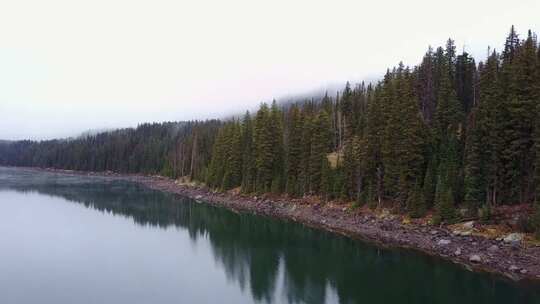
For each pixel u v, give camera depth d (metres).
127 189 120.31
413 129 56.88
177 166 140.12
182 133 186.25
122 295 35.78
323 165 71.75
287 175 81.31
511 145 46.94
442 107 60.44
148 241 55.31
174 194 108.81
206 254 49.12
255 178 89.00
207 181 106.19
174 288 37.84
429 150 58.50
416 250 47.03
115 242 54.38
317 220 65.12
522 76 47.22
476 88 70.81
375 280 38.97
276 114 88.50
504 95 48.69
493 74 56.19
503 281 36.44
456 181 52.72
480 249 42.75
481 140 48.81
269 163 85.31
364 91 110.25
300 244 53.00
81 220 68.50
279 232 59.88
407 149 56.53
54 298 34.59
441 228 49.12
